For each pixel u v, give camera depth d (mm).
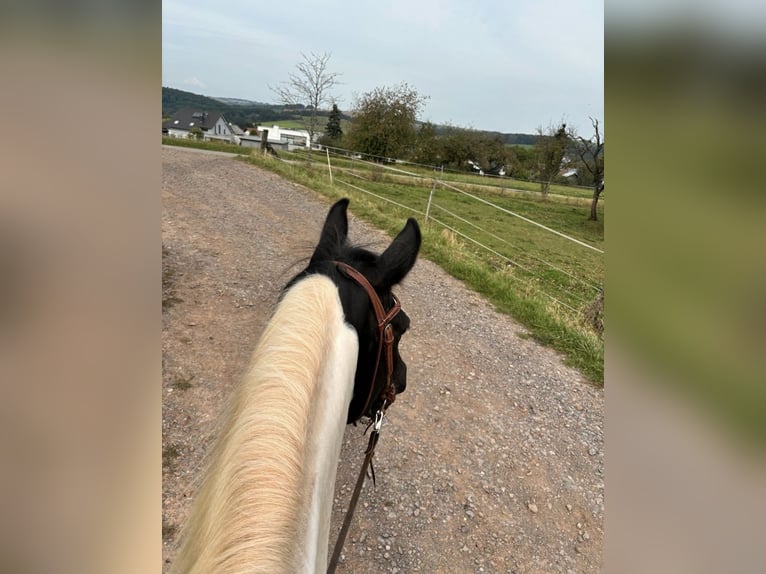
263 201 10922
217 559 957
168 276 5992
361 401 1906
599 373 5633
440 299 7094
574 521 3549
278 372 1248
